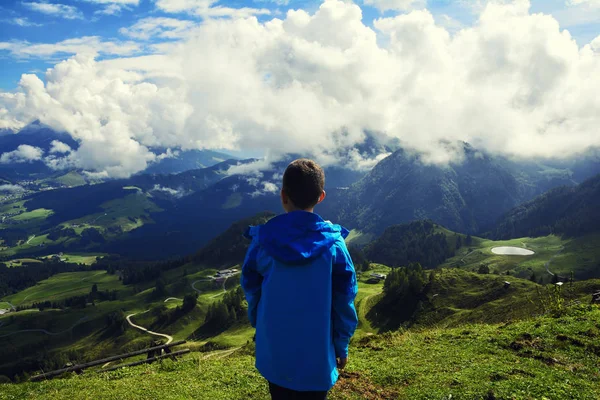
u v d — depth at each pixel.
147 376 14.12
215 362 15.49
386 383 11.05
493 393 9.34
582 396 9.11
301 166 4.68
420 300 136.12
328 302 4.38
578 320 15.29
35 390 13.37
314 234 4.51
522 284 127.50
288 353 4.33
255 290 4.80
